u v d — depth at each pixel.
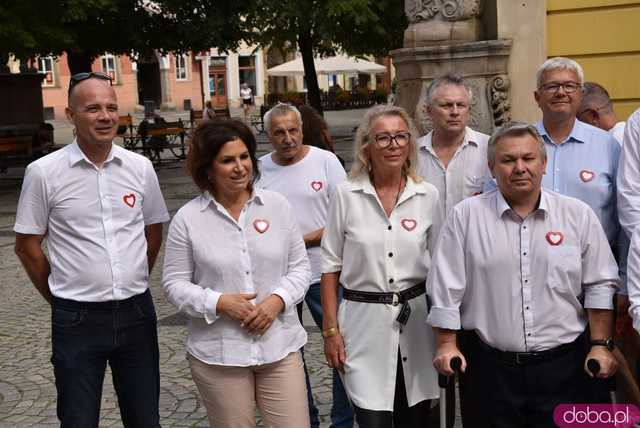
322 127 4.93
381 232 3.48
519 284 3.13
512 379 3.18
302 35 18.52
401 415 3.60
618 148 3.91
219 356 3.32
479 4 6.85
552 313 3.12
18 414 5.05
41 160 3.54
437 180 4.27
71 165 3.52
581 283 3.17
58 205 3.52
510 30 6.79
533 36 6.83
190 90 49.41
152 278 8.56
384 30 16.39
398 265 3.47
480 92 6.73
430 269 3.33
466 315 3.26
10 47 14.75
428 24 6.96
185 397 5.16
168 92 47.84
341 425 4.30
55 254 3.55
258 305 3.31
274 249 3.38
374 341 3.48
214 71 50.97
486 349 3.23
